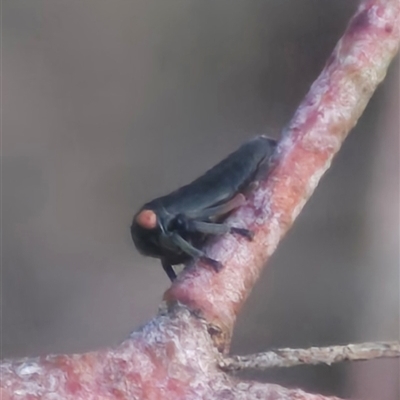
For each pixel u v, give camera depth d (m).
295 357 0.10
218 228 0.10
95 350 0.10
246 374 0.10
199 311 0.10
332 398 0.10
